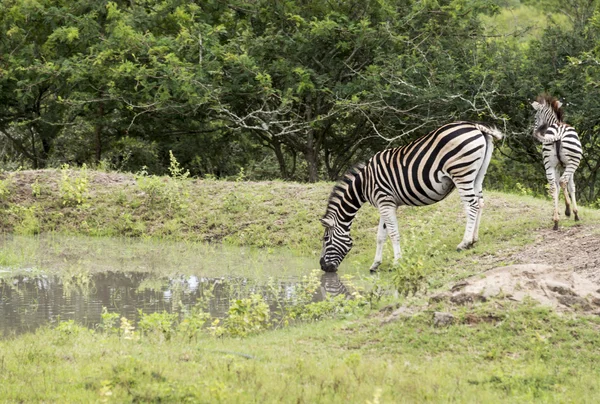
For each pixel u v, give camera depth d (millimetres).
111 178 47000
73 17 55438
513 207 37844
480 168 31594
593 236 29781
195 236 41281
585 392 16312
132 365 16766
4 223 42875
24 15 57125
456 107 53500
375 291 25938
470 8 55312
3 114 61250
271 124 55031
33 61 57219
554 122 32656
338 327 21469
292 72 53594
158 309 26438
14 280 31156
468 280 22156
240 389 15461
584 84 51281
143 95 53250
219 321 24438
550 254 28859
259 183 46219
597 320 19844
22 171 47531
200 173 72875
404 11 58094
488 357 18500
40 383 15906
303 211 41688
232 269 34219
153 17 56500
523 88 51094
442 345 19266
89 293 28969
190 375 16531
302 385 16172
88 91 57094
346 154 66625
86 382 15945
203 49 52875
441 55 53656
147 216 43188
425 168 31641
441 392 15906
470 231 31656
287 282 31516
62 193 44562
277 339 20672
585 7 64688
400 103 53719
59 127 62938
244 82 53469
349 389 15766
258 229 40781
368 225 39312
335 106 54219
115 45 53406
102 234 42125
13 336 21922
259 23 58688
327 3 56625
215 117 57375
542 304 20438
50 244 39375
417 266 24828
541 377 17078
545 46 54906
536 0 76438
